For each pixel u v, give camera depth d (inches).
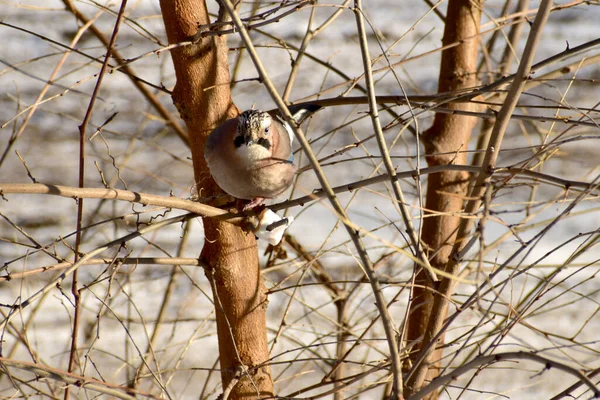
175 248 485.4
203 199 282.7
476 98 358.6
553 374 452.8
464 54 357.4
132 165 508.4
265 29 538.0
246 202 299.1
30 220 510.0
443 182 355.3
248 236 285.6
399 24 579.8
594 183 213.9
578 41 607.5
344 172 553.6
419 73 557.6
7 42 529.7
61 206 529.3
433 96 274.8
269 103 551.2
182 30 273.7
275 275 434.3
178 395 417.1
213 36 277.1
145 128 526.3
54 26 535.2
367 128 553.0
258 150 282.5
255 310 288.2
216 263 281.1
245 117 284.5
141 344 426.3
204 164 294.4
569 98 559.2
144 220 490.6
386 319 204.7
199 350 442.6
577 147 560.7
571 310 487.5
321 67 539.8
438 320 249.0
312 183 548.1
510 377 445.7
